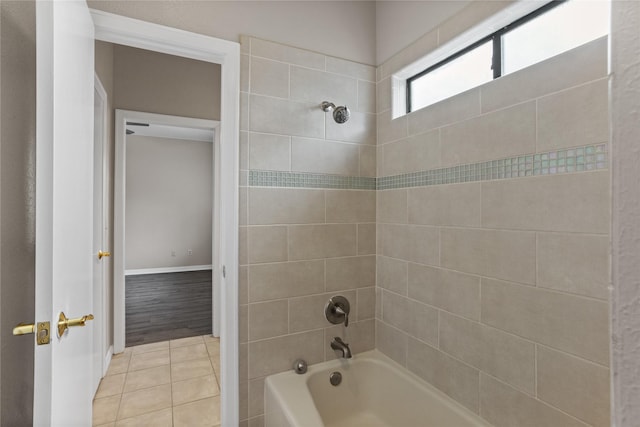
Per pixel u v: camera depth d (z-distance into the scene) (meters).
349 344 2.02
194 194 6.87
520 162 1.29
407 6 1.85
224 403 1.70
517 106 1.30
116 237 2.82
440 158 1.65
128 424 1.95
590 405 1.08
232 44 1.68
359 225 2.04
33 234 1.18
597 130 1.06
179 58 3.07
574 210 1.12
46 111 0.89
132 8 1.49
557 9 1.27
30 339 1.16
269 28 1.78
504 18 1.40
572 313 1.13
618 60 0.27
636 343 0.25
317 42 1.91
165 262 6.63
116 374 2.51
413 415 1.72
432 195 1.70
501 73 1.47
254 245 1.74
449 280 1.60
